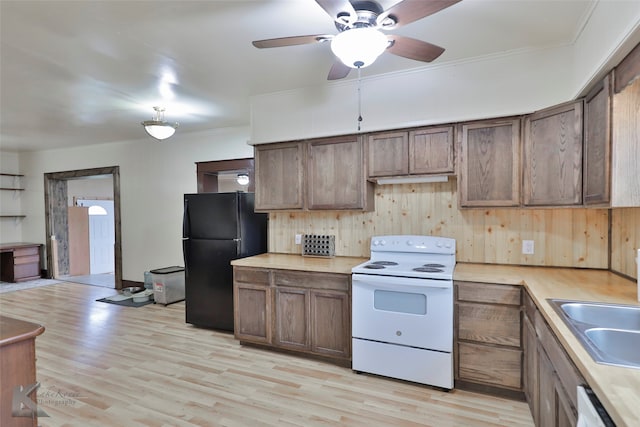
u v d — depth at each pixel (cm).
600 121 202
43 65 287
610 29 181
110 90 348
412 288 263
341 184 328
